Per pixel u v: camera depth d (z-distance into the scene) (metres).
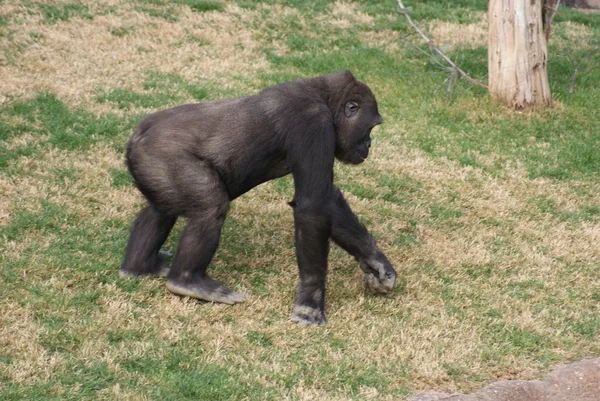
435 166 11.45
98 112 11.84
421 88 14.20
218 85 13.48
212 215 7.09
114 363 6.34
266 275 8.20
